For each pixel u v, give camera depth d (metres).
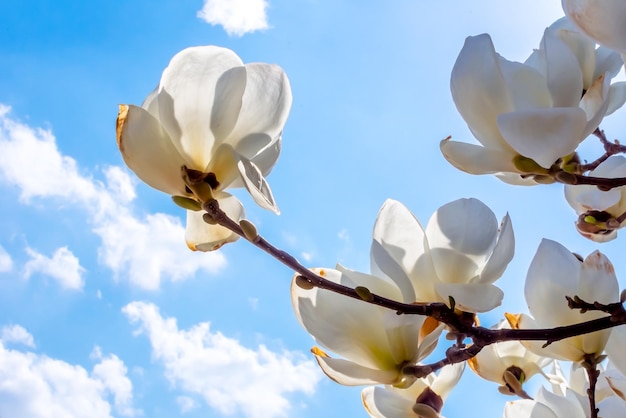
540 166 0.75
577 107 0.72
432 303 0.76
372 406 0.84
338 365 0.76
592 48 0.83
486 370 0.89
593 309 0.78
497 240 0.79
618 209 0.88
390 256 0.76
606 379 0.83
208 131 0.76
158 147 0.75
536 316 0.83
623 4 0.71
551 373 0.91
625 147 0.86
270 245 0.74
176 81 0.76
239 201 0.78
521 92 0.75
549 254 0.82
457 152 0.77
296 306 0.76
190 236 0.78
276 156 0.78
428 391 0.84
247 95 0.77
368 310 0.76
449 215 0.81
